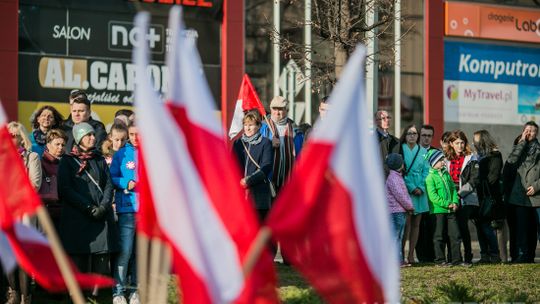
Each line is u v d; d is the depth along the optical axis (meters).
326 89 35.19
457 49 40.00
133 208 18.61
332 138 9.23
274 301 9.61
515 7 41.09
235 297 9.23
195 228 9.20
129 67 34.75
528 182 25.06
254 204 20.89
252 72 36.22
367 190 9.39
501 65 40.91
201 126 9.58
